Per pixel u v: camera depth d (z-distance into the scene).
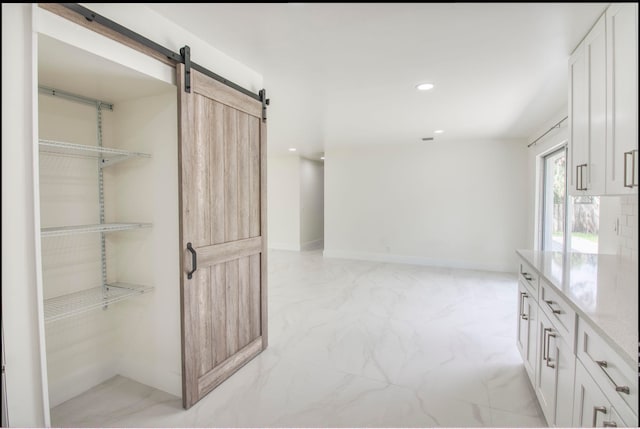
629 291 1.55
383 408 1.99
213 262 2.12
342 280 5.01
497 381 2.28
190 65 1.91
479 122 4.28
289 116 3.99
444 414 1.94
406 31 1.94
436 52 2.22
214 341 2.17
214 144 2.12
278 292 4.39
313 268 5.84
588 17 1.78
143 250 2.18
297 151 6.99
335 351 2.71
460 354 2.66
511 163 5.47
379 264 6.15
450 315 3.53
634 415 0.95
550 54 2.23
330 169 6.74
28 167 1.28
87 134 2.10
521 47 2.14
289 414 1.94
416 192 6.08
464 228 5.78
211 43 2.12
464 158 5.72
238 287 2.39
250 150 2.47
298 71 2.57
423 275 5.30
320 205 8.84
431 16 1.77
